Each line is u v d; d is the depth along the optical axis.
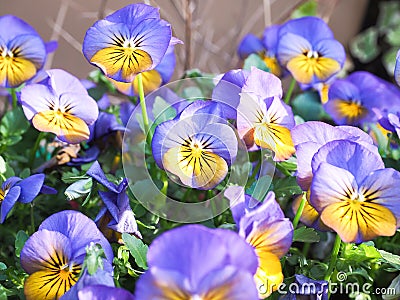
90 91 0.48
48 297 0.35
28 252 0.35
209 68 0.64
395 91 0.50
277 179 0.42
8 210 0.37
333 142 0.35
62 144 0.45
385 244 0.42
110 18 0.39
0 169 0.41
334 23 0.88
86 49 0.39
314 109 0.51
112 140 0.45
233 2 0.75
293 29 0.47
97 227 0.37
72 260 0.35
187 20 0.52
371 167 0.35
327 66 0.47
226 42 0.66
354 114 0.48
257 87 0.38
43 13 0.79
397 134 0.41
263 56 0.52
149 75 0.46
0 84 0.44
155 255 0.30
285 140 0.38
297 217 0.38
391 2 0.84
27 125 0.46
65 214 0.35
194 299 0.29
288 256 0.40
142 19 0.39
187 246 0.30
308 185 0.35
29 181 0.38
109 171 0.45
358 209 0.35
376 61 0.83
